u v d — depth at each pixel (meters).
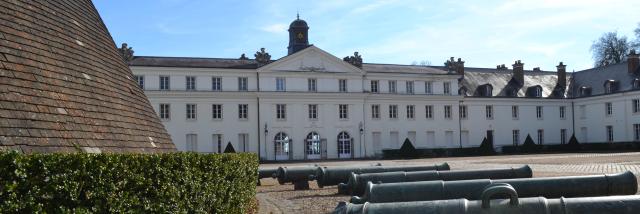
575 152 62.12
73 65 10.85
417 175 16.88
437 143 62.78
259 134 56.16
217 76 55.53
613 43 79.06
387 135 60.75
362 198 11.18
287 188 24.91
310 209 16.50
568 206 5.79
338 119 58.78
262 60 58.25
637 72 63.28
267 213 15.59
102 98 11.14
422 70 64.31
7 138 7.40
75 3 13.73
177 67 53.94
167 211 8.16
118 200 6.84
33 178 5.59
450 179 16.89
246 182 14.99
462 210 5.72
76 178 6.13
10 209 5.27
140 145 11.30
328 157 58.22
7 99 8.05
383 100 60.88
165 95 53.31
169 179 8.27
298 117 57.47
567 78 72.50
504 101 66.69
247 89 56.38
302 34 64.12
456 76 63.72
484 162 41.47
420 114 62.28
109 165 6.77
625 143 61.53
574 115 69.81
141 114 12.92
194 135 54.50
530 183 11.86
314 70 57.97
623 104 63.16
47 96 9.10
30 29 10.12
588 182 11.86
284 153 57.12
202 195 9.88
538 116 68.44
